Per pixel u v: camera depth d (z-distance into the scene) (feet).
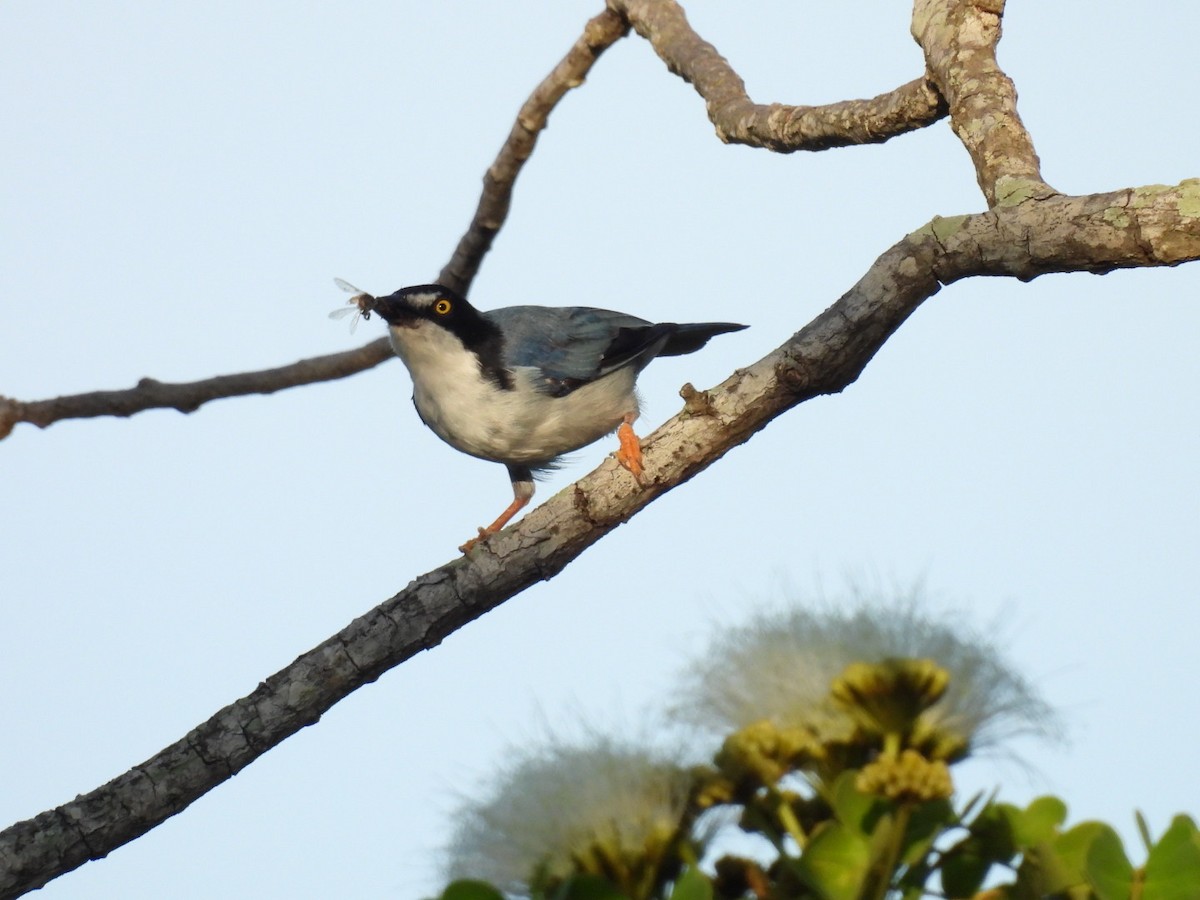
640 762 15.96
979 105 34.94
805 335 33.32
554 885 15.48
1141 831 14.43
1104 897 14.10
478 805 16.03
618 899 14.93
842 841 14.71
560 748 16.14
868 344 33.24
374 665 33.99
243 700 33.47
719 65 43.37
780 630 16.19
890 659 15.37
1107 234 29.66
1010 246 31.09
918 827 15.02
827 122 38.86
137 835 32.58
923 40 37.09
